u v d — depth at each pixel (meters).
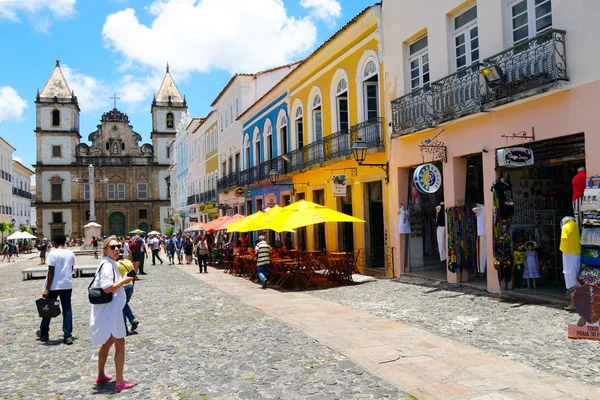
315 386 5.30
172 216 65.00
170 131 75.50
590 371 5.38
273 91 23.38
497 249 10.05
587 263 7.98
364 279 14.40
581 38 8.35
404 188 13.92
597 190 7.78
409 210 13.80
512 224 10.62
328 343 7.05
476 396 4.79
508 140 9.94
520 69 9.33
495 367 5.64
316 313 9.47
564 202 11.19
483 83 10.45
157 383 5.66
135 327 8.59
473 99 10.62
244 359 6.49
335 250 18.00
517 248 10.21
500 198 9.98
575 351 6.11
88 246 47.97
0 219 59.09
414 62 13.43
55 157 71.38
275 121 23.73
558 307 8.53
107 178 72.88
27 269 21.17
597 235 7.75
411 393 4.95
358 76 15.98
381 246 15.84
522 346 6.43
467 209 11.67
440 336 7.16
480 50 10.68
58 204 70.69
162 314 10.34
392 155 14.08
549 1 9.23
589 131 8.25
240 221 17.70
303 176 20.67
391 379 5.40
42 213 70.12
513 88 9.40
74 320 10.08
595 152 8.14
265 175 24.39
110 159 73.12
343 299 11.02
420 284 12.30
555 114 8.89
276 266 14.68
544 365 5.64
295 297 11.79
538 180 11.00
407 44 13.62
